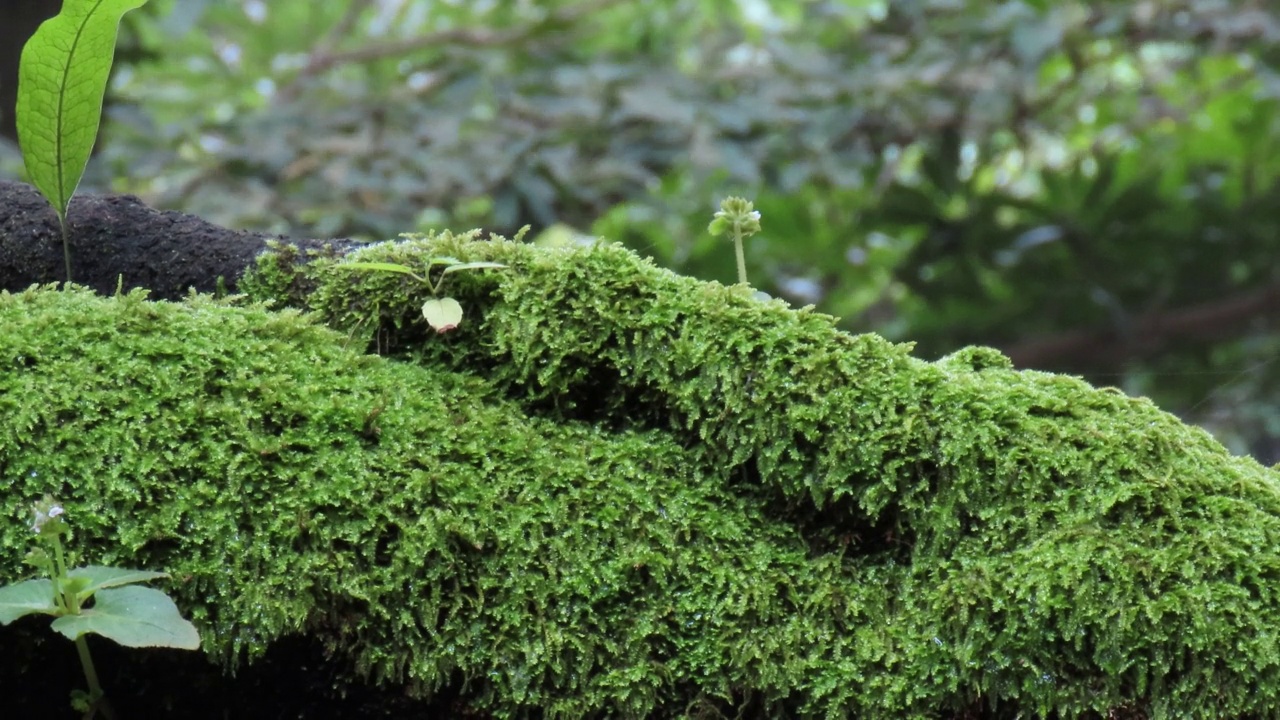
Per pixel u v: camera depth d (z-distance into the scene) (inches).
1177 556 46.7
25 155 49.8
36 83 49.3
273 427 47.4
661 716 47.3
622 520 47.8
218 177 95.9
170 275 50.8
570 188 99.0
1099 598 46.6
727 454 48.4
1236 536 46.9
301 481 47.0
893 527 48.1
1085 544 46.9
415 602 46.9
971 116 110.5
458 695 47.2
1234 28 106.3
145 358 47.5
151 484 46.6
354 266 49.1
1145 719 46.5
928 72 106.0
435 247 49.6
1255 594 46.5
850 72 110.8
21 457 46.4
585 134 105.0
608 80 103.1
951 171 116.0
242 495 46.8
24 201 51.3
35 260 50.8
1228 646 46.3
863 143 111.5
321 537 46.9
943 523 47.6
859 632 47.3
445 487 47.4
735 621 47.4
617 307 48.9
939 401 47.9
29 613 45.8
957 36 112.6
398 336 49.7
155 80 105.7
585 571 47.4
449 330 49.4
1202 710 46.3
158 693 47.2
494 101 104.8
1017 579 46.9
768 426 48.1
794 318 48.6
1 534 46.3
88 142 49.9
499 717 47.1
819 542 48.3
